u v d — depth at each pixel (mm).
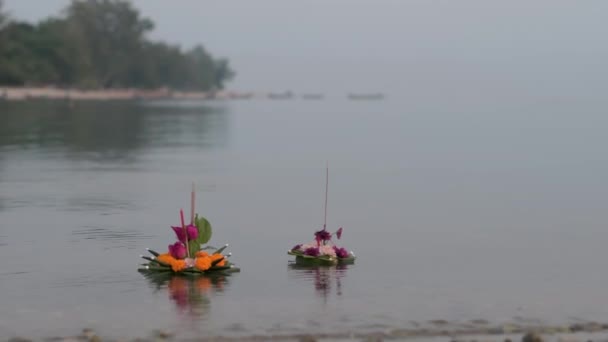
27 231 19641
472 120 87750
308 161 39781
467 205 25094
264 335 11516
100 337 11406
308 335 11516
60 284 14430
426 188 29406
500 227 21062
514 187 29750
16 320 12242
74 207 23516
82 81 185250
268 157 41812
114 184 29094
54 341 11242
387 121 88938
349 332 11711
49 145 47094
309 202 25438
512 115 99438
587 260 16969
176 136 57469
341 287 14391
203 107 142750
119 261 16328
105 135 56750
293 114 112938
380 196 27062
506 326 12031
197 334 11539
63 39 178000
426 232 20266
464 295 13906
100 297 13547
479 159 41531
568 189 29125
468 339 11320
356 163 39125
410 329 11859
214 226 20875
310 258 16438
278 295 13750
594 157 42188
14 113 86375
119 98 190125
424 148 49031
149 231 19734
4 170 33406
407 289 14297
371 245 18531
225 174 33156
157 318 12320
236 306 12992
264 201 25547
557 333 11805
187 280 14781
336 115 109500
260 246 18219
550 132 64250
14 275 15125
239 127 72938
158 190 27609
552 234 20016
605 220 22234
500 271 15867
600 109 113812
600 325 12133
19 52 166875
